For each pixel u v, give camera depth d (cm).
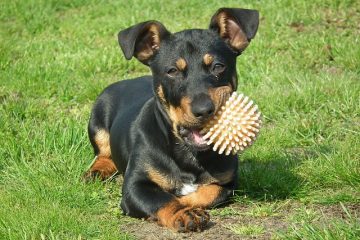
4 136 876
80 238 600
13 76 1150
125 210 676
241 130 619
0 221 630
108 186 765
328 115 940
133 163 699
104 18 1544
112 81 1141
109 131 853
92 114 870
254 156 814
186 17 1483
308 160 785
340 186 722
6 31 1479
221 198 687
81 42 1365
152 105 716
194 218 617
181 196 698
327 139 869
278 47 1227
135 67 1212
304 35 1270
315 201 688
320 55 1164
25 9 1619
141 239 618
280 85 1047
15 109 993
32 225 621
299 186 719
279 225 636
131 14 1530
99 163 830
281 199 706
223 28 702
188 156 683
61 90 1084
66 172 774
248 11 688
